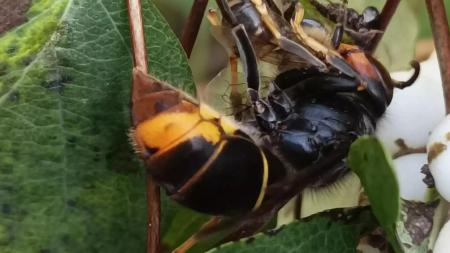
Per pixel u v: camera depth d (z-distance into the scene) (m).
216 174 0.05
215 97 0.07
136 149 0.05
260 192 0.05
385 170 0.05
